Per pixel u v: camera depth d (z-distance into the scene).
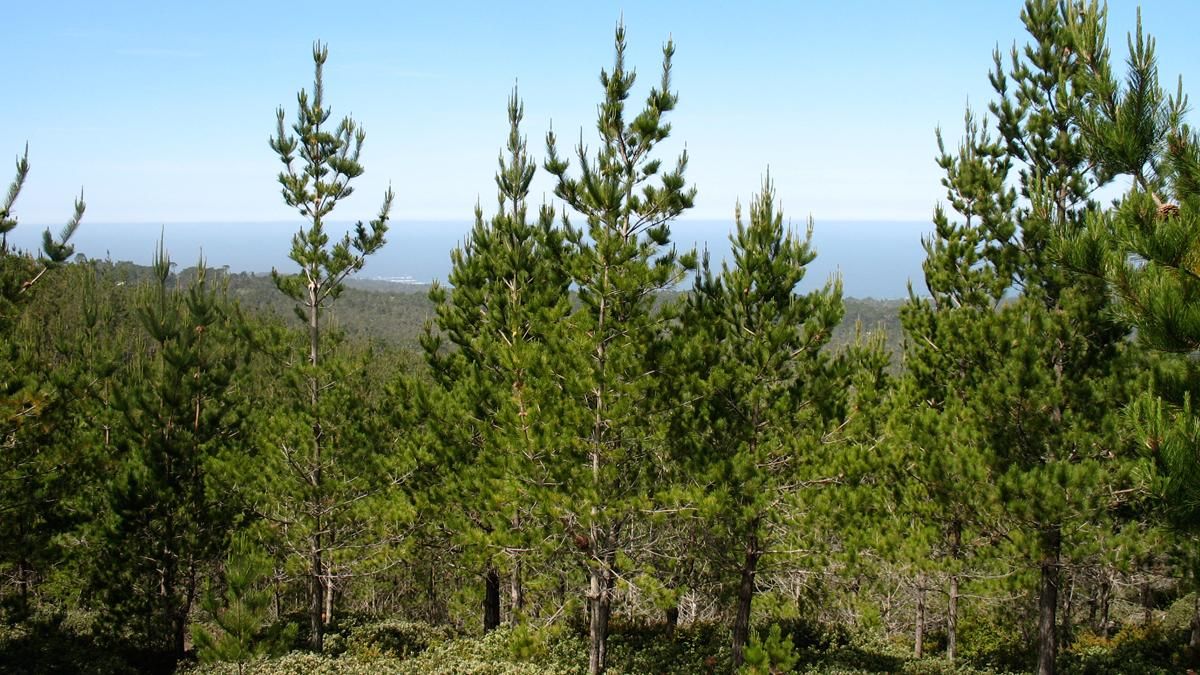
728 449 13.30
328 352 17.92
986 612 21.16
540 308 14.55
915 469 13.65
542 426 12.48
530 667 15.20
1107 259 7.40
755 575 14.38
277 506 16.94
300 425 16.30
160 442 16.55
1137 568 13.56
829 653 18.83
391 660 16.47
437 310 19.52
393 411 19.11
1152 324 7.08
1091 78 8.85
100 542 17.47
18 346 16.20
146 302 16.92
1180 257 6.91
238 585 10.69
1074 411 12.70
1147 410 6.91
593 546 13.50
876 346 17.66
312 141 16.70
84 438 16.34
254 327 17.31
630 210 13.33
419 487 17.61
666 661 17.56
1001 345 12.84
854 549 12.27
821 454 12.38
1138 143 7.57
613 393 12.61
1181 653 17.70
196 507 16.95
